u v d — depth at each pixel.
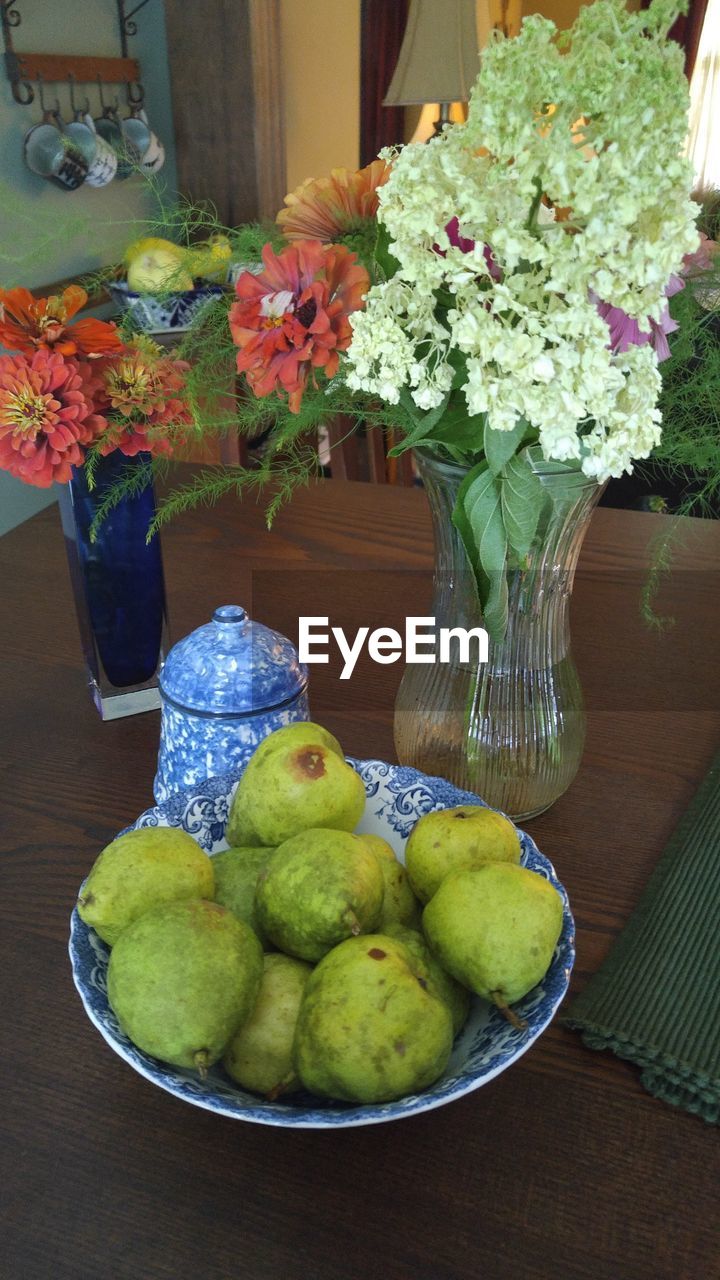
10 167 1.87
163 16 2.44
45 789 0.66
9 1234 0.39
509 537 0.49
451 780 0.63
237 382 0.65
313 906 0.41
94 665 0.73
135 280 0.77
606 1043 0.46
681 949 0.52
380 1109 0.36
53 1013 0.49
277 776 0.48
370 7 3.16
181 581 0.94
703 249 0.50
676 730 0.73
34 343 0.62
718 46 4.07
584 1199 0.40
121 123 2.17
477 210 0.37
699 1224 0.39
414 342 0.44
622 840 0.62
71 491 0.66
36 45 1.93
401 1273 0.37
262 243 0.61
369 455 1.28
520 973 0.40
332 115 3.40
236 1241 0.39
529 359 0.39
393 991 0.37
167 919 0.39
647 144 0.35
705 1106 0.44
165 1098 0.45
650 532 1.04
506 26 3.66
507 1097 0.45
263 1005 0.40
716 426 0.54
